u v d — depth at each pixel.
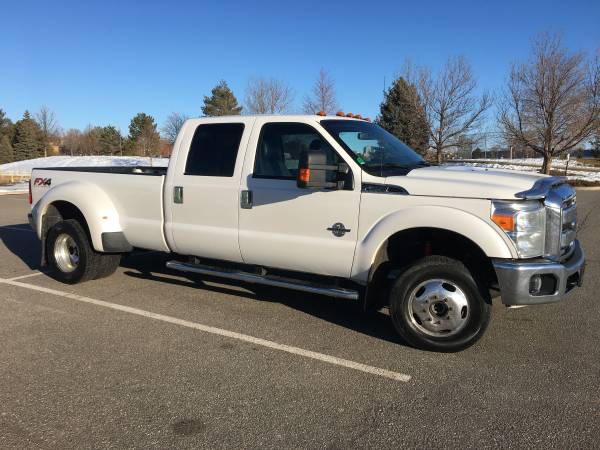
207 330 5.20
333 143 5.02
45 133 81.62
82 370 4.27
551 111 22.91
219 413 3.60
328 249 4.99
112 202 6.51
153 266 7.96
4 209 17.08
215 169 5.69
